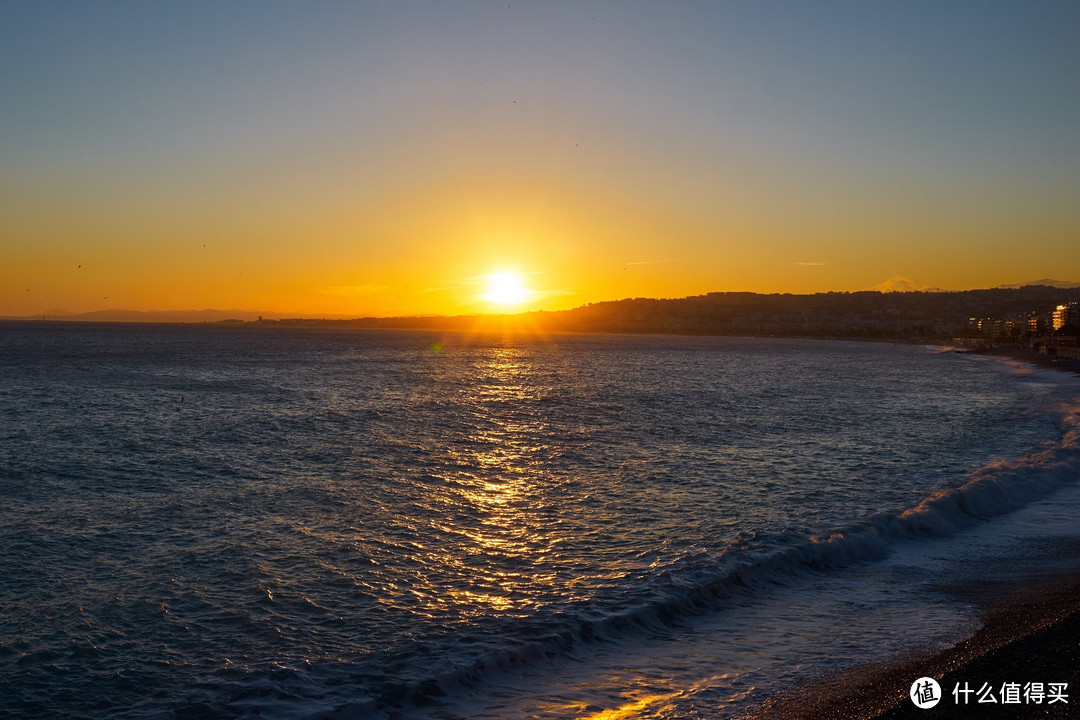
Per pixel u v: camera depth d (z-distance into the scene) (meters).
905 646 11.88
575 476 27.34
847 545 17.42
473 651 12.03
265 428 41.03
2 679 11.32
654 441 37.00
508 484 25.86
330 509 22.05
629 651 12.15
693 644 12.35
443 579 15.74
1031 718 8.95
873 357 168.88
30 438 36.22
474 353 165.75
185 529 19.81
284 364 107.81
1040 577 15.39
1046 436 38.78
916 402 60.31
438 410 51.91
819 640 12.34
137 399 55.38
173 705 10.52
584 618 13.37
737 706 10.00
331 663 11.74
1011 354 173.75
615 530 19.58
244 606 14.24
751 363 132.88
